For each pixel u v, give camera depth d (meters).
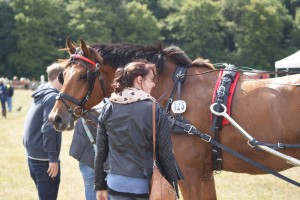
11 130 18.08
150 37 78.38
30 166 5.62
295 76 5.02
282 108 4.86
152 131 3.67
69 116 5.02
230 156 5.06
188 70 5.31
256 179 9.16
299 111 4.81
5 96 23.61
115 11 78.50
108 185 3.76
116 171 3.71
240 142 4.95
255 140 4.80
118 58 5.32
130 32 78.69
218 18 79.69
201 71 5.28
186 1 82.44
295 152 4.88
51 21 74.94
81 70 5.09
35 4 75.25
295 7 88.00
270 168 4.98
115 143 3.72
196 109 5.07
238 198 7.81
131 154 3.69
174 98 5.18
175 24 80.31
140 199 3.69
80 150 5.41
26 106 30.38
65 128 4.99
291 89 4.90
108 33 75.94
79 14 76.50
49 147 5.28
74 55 5.16
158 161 3.75
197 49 78.75
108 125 3.75
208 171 5.24
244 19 78.31
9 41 76.19
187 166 5.05
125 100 3.71
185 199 5.07
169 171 3.72
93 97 5.18
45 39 75.00
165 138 3.69
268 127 4.86
